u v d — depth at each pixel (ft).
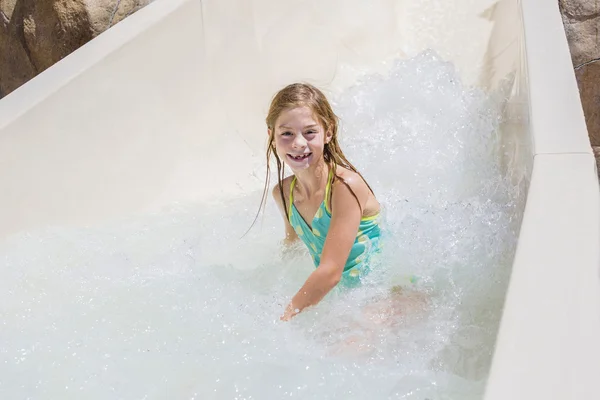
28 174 6.20
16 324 4.95
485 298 5.25
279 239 6.56
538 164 4.80
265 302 5.32
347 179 5.45
